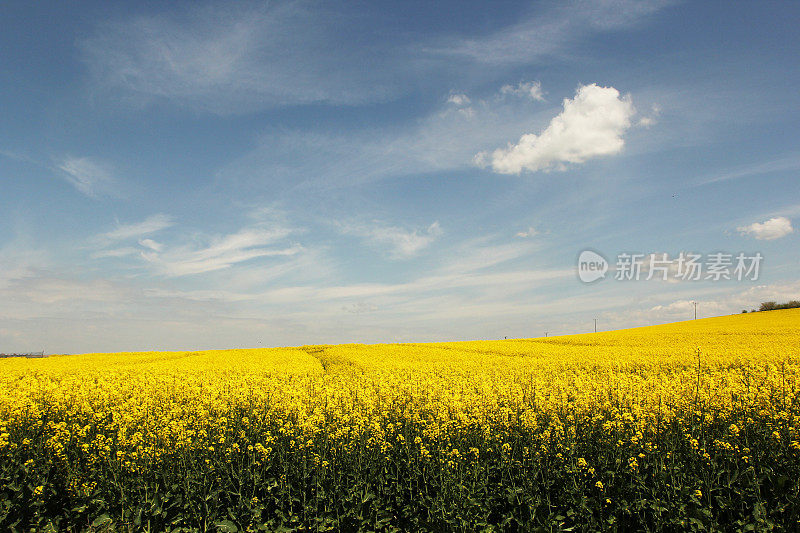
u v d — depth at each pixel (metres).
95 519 8.18
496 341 53.12
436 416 11.38
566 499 8.20
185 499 8.38
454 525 7.79
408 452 9.56
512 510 8.11
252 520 8.12
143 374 22.33
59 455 9.55
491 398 12.52
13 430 10.53
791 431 8.99
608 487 8.42
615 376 16.89
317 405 12.73
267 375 23.05
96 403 13.91
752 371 18.50
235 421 11.66
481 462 9.30
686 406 11.02
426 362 28.55
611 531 7.55
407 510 8.39
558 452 9.55
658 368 22.31
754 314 76.56
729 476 8.12
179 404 14.38
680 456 9.05
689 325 67.25
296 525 8.18
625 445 9.40
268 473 9.31
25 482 8.88
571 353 32.12
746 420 10.02
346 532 8.12
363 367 26.27
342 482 8.85
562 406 11.90
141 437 9.51
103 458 9.41
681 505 7.48
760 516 7.20
